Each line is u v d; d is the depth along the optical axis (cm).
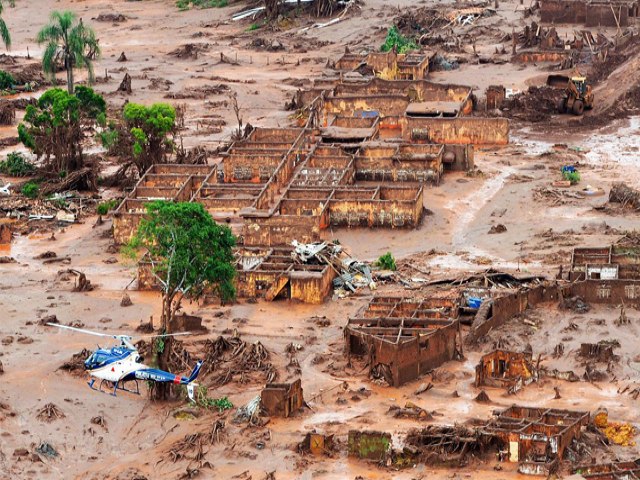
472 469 18525
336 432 19725
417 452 18712
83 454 19512
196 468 18825
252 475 18625
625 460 18575
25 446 19612
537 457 18550
